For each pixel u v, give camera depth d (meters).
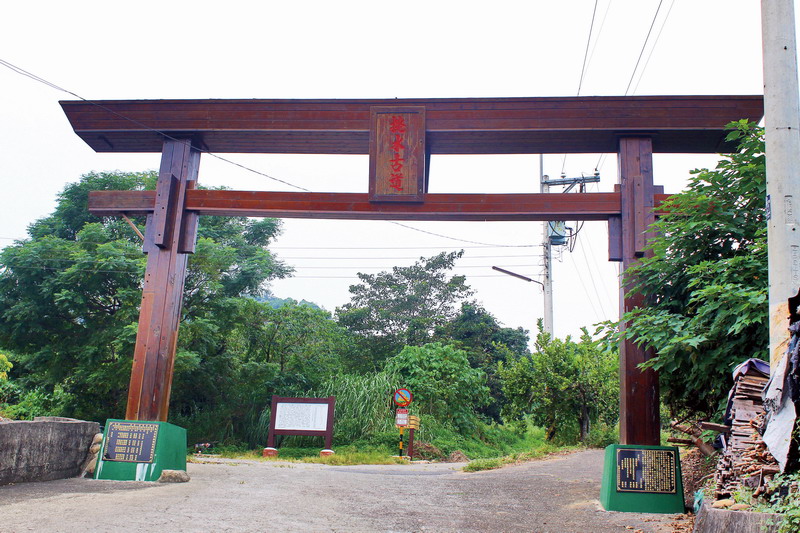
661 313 6.91
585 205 8.23
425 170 9.23
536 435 29.09
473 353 28.33
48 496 6.49
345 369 26.72
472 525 6.12
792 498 4.18
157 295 8.57
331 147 9.29
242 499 6.86
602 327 7.46
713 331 6.20
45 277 15.90
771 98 5.09
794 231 4.86
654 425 7.45
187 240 8.77
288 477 9.15
